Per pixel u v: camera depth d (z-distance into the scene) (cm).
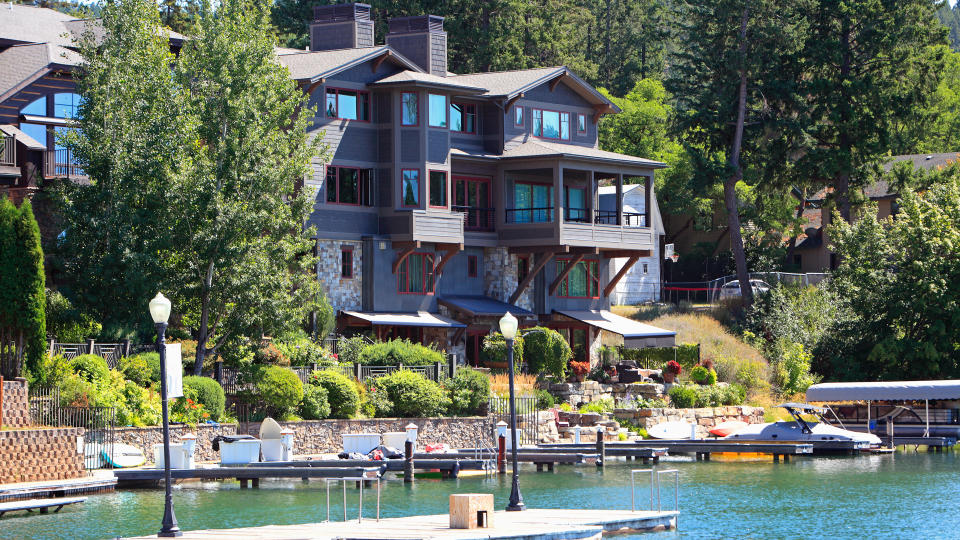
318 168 8388
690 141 11631
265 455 6322
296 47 13112
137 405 6256
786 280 11900
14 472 5359
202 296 6931
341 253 8538
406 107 8694
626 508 5338
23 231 6003
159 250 6919
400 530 4212
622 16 18512
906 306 10125
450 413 7556
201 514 5069
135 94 7194
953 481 6456
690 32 11450
